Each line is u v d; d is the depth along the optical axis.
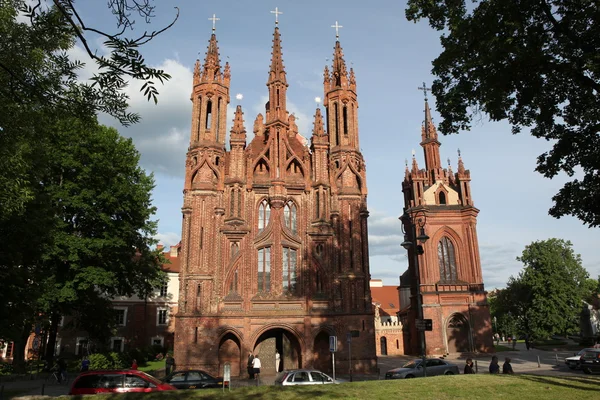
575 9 17.52
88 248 38.47
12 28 11.73
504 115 20.66
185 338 39.06
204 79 46.22
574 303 75.56
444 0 19.80
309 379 25.97
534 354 62.41
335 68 50.03
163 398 17.36
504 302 81.62
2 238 23.12
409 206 75.62
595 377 21.05
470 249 68.00
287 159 45.59
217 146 44.34
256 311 41.00
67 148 39.16
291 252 43.50
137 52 7.71
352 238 44.31
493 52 17.98
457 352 64.38
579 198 19.70
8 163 16.20
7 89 12.53
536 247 79.38
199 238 41.41
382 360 62.66
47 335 53.00
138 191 43.72
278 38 49.12
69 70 10.02
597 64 16.92
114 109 9.66
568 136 19.83
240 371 39.56
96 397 17.56
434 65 20.69
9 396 22.86
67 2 7.16
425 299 65.25
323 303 42.38
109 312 45.97
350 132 47.66
